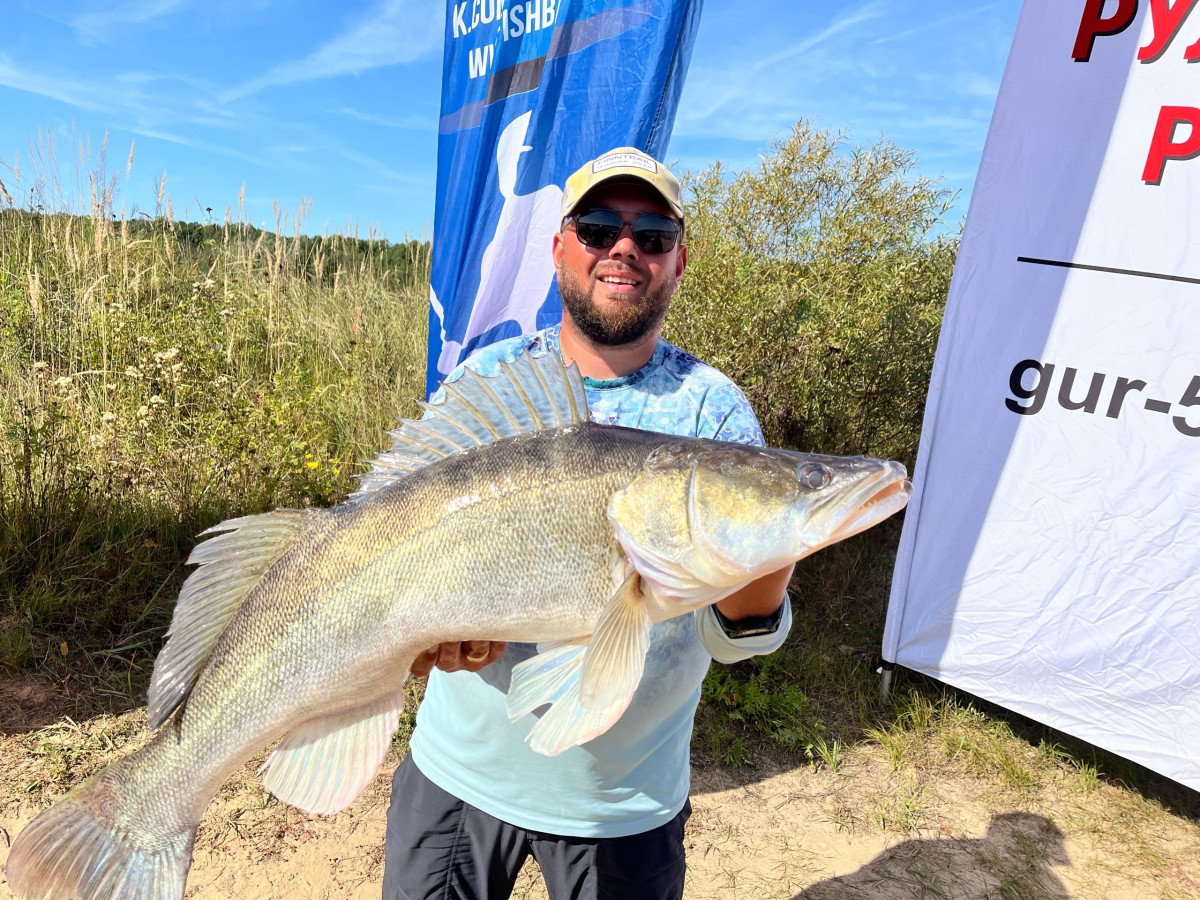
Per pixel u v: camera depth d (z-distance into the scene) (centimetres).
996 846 333
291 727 172
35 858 163
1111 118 347
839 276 627
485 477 167
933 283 604
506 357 216
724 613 181
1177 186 334
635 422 197
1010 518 386
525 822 191
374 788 337
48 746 329
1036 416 376
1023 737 406
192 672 173
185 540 465
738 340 541
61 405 515
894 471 167
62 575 418
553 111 379
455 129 476
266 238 831
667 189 194
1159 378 344
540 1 386
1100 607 365
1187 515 342
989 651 396
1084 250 358
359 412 618
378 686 170
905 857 323
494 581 165
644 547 162
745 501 164
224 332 682
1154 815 356
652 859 196
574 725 150
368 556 168
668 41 328
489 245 432
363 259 887
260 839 304
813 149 664
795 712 407
